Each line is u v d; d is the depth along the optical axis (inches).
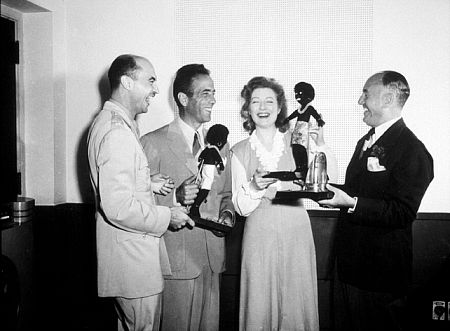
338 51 104.5
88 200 111.9
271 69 105.8
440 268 102.0
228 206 98.7
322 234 104.1
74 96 111.9
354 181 96.0
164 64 109.1
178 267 93.8
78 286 111.9
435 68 102.4
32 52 111.3
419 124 102.8
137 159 78.5
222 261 98.3
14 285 96.1
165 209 80.7
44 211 111.7
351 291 93.0
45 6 107.3
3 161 103.5
